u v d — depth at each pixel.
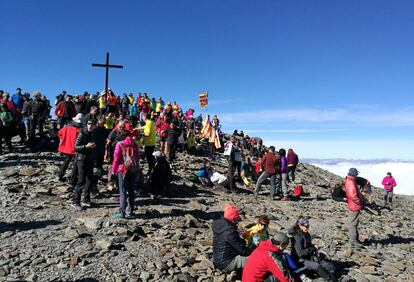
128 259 7.81
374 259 9.87
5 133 16.14
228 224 7.63
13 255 7.34
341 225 13.05
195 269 7.77
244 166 20.83
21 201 10.69
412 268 9.78
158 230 9.71
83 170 10.55
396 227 14.89
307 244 8.30
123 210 10.23
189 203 13.04
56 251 7.73
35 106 17.80
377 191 34.62
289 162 22.16
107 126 16.44
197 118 33.94
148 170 15.63
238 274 7.68
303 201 17.52
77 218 9.85
